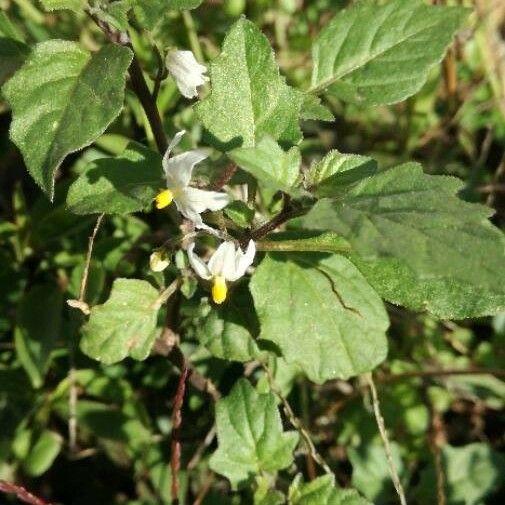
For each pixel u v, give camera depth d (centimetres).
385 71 17
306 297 16
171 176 15
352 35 18
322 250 16
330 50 18
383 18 18
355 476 20
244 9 26
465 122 27
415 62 17
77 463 22
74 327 20
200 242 19
